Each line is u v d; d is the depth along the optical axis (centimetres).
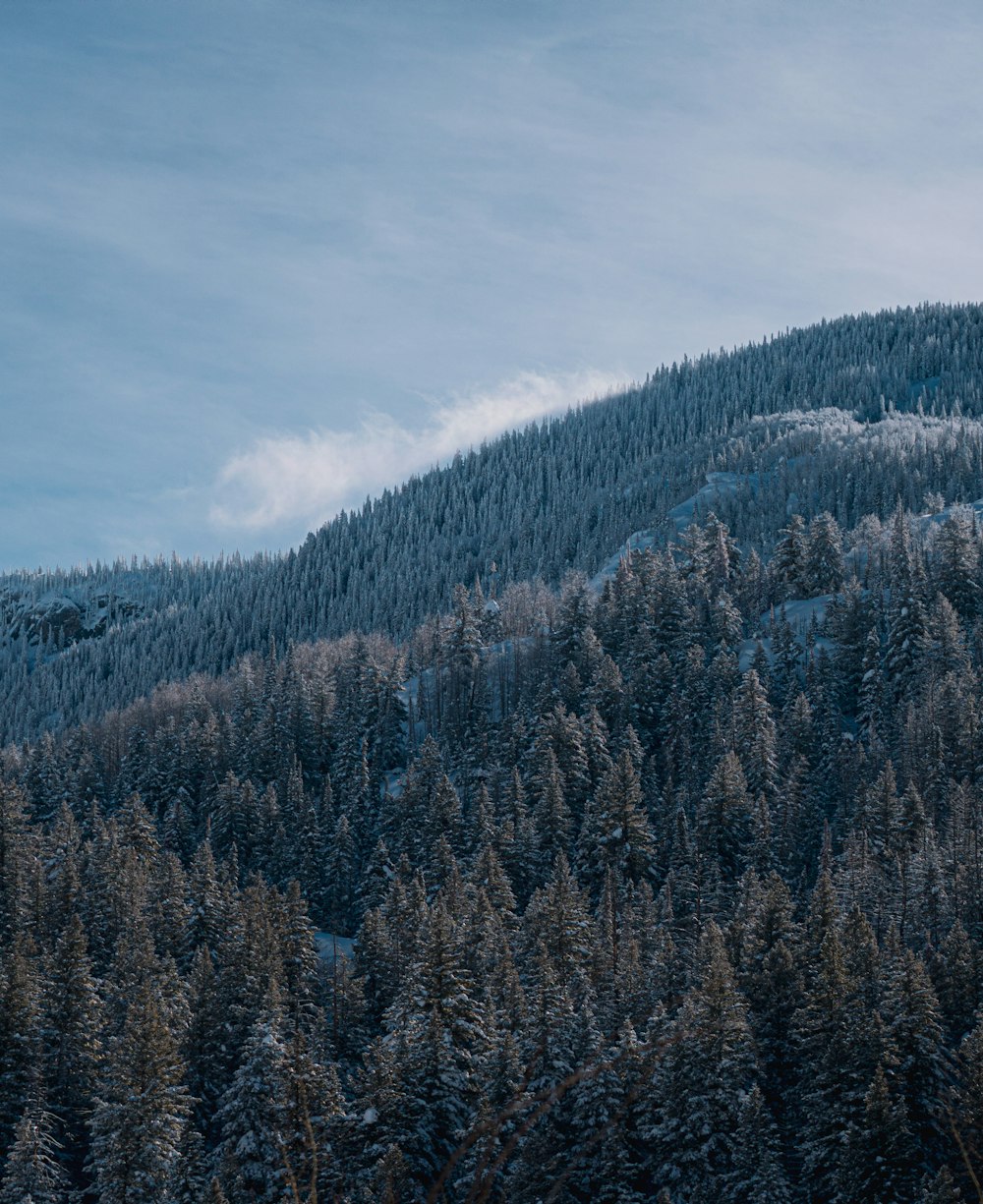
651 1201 5841
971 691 12450
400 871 10756
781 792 11962
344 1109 6062
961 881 8606
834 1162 5769
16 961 7388
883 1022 6106
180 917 9381
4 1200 5881
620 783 10975
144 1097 6131
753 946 7556
